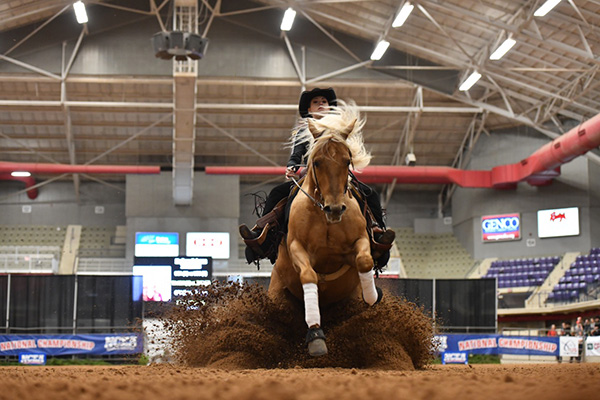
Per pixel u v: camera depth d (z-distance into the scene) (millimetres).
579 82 31250
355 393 3051
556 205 38156
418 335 7504
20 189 42469
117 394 3035
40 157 40406
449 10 27047
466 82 32156
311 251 6605
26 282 23734
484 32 29562
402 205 44312
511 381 3639
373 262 6957
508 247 39406
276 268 7375
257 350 7176
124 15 34125
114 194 42875
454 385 3436
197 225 39156
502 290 36906
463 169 41094
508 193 39625
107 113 37031
